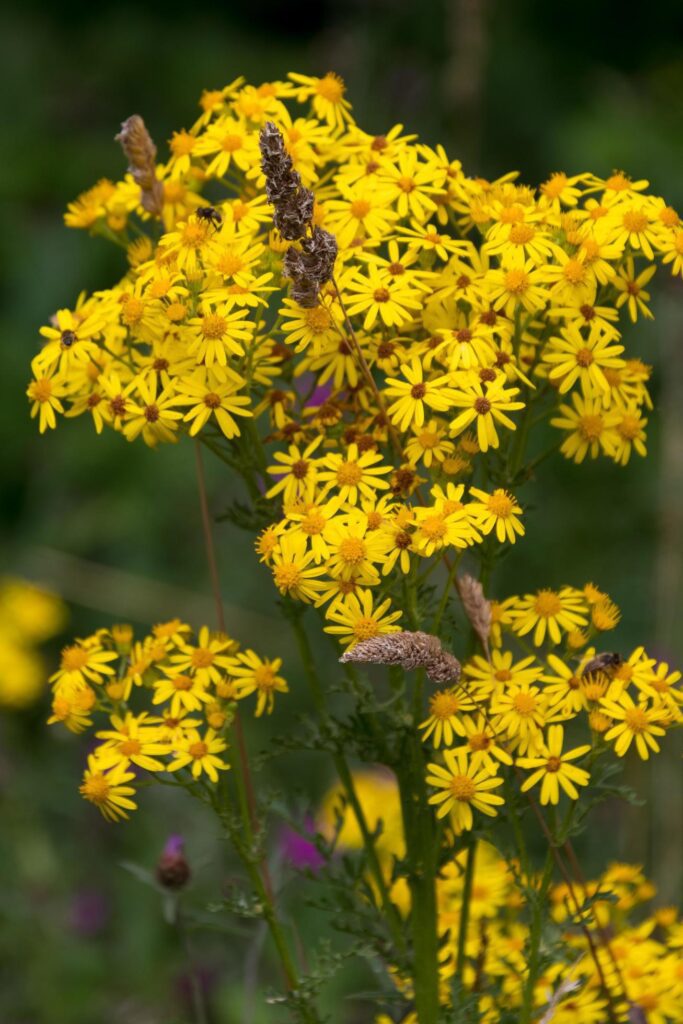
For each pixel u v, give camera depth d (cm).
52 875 177
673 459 175
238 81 121
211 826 177
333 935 156
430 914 117
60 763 192
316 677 119
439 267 120
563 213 118
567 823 114
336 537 111
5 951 172
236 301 113
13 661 189
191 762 115
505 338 114
